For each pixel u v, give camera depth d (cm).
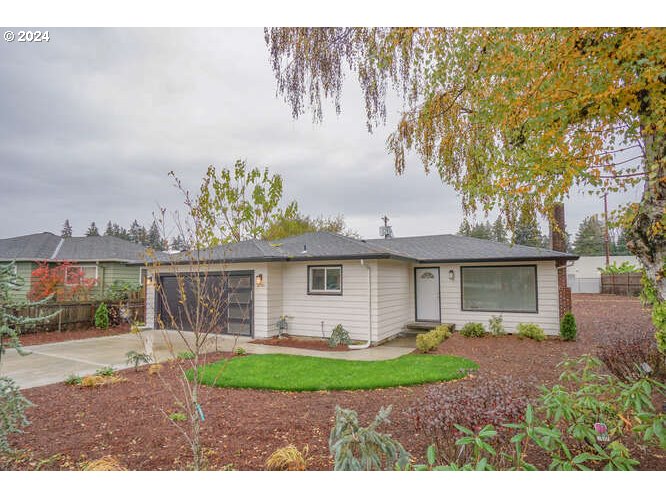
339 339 1092
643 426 306
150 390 620
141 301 1575
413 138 764
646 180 393
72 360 898
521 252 1249
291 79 628
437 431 349
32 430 452
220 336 1269
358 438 296
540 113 386
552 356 887
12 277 374
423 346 963
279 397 585
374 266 1124
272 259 1176
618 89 346
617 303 2242
